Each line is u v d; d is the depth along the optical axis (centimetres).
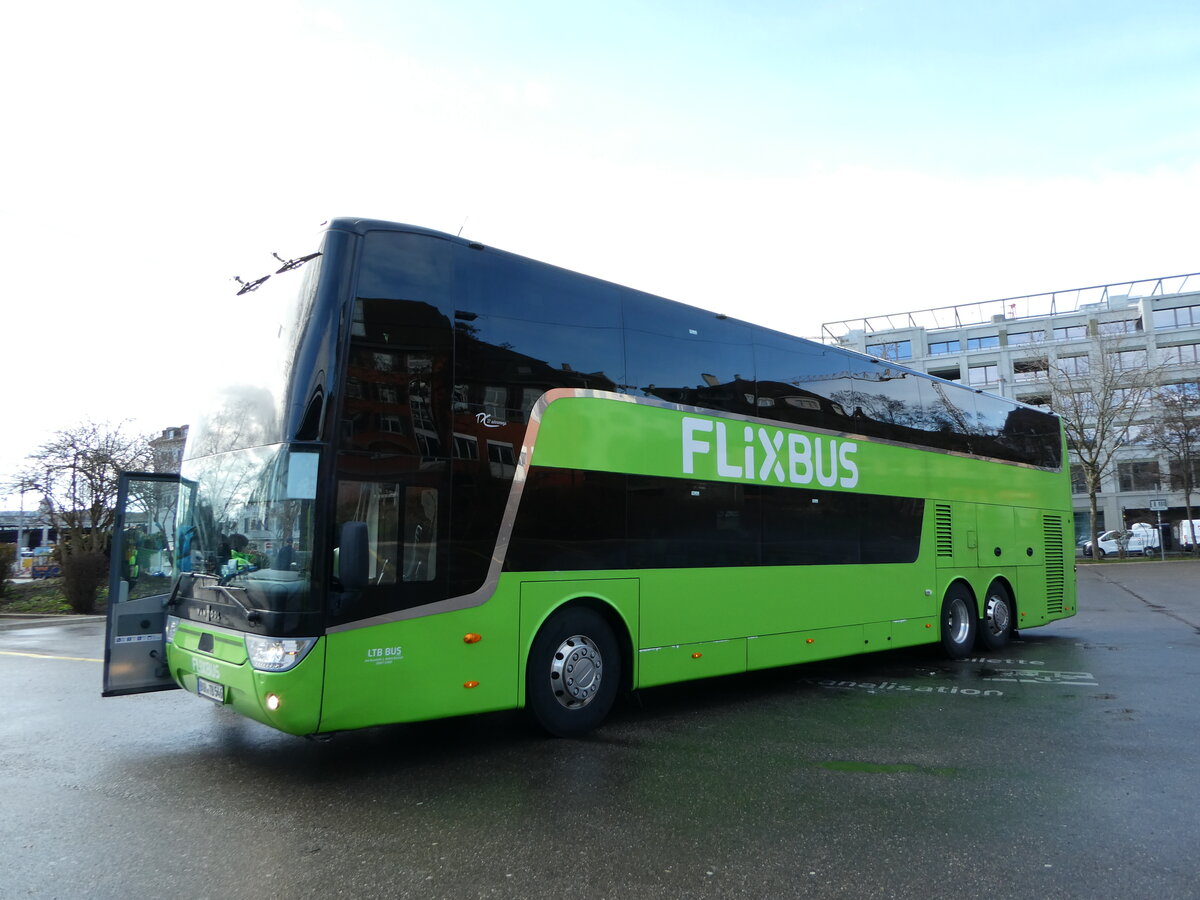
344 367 553
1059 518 1440
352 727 536
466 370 624
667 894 377
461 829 461
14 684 980
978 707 820
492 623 618
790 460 906
